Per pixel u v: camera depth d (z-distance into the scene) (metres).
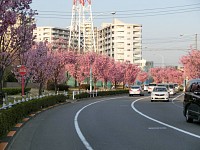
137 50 135.38
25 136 12.95
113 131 14.18
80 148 10.34
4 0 11.46
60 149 10.25
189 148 10.13
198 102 16.05
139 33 135.25
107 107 29.12
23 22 17.78
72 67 57.91
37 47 32.88
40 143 11.37
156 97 38.16
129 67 79.62
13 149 10.30
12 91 44.31
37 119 19.44
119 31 134.12
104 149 10.11
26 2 14.95
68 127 15.69
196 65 56.78
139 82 114.75
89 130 14.56
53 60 36.94
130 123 17.11
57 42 48.78
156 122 17.48
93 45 76.88
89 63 58.06
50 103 29.28
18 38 17.81
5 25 11.80
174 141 11.46
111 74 67.19
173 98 47.28
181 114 22.19
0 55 17.73
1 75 19.00
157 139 11.93
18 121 16.78
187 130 14.28
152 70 126.88
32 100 23.17
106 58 63.25
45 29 126.50
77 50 61.97
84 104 33.88
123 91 65.81
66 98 38.38
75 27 78.44
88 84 72.88
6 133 12.51
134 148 10.22
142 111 24.70
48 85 60.38
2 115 11.90
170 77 119.06
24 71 24.89
